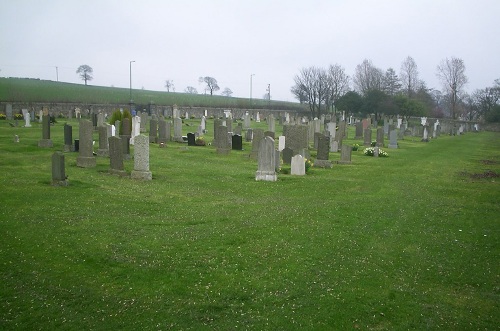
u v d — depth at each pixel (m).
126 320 7.43
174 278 8.98
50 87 100.12
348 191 18.16
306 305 8.09
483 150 39.88
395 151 35.62
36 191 15.59
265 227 12.48
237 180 19.70
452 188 19.55
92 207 13.97
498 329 7.57
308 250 10.78
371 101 84.88
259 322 7.47
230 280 8.96
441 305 8.37
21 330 7.06
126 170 20.45
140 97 104.94
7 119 47.03
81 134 21.06
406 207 15.56
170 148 30.14
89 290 8.41
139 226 12.22
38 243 10.59
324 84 101.50
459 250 11.28
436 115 108.44
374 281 9.25
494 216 14.64
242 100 122.00
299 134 27.66
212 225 12.54
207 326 7.30
